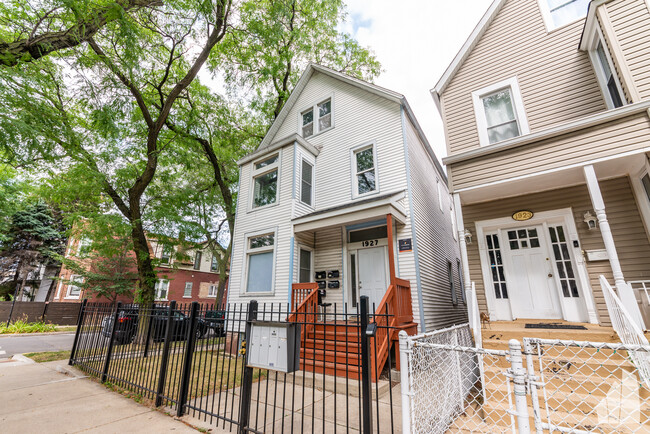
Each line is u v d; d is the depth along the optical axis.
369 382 2.33
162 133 12.55
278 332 2.86
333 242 8.47
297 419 3.38
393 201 6.47
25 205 17.61
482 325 5.64
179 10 9.25
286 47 13.30
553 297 6.11
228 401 4.01
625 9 5.16
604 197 5.84
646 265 5.25
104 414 3.54
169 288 21.95
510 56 7.05
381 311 5.06
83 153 9.34
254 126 15.41
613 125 4.98
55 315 16.78
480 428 3.00
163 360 3.98
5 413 3.55
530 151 5.59
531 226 6.61
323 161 9.54
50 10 6.16
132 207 10.41
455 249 12.94
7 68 5.55
